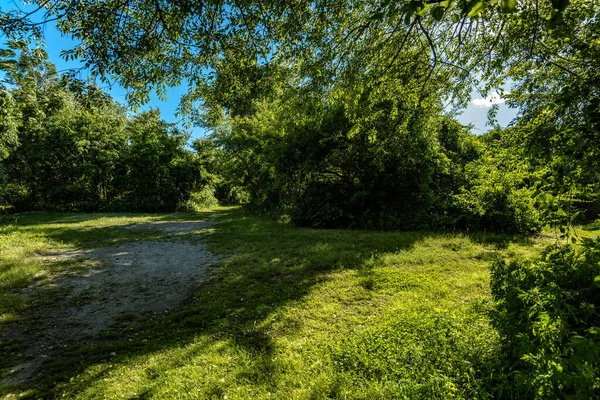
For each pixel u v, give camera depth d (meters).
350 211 11.91
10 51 4.19
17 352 3.48
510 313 2.49
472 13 1.70
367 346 3.24
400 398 2.32
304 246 8.21
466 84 5.48
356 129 6.83
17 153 18.64
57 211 19.75
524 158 3.47
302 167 12.12
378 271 5.86
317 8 4.16
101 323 4.19
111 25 3.77
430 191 10.62
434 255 6.84
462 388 2.38
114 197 21.28
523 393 2.08
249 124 18.14
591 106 2.27
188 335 3.81
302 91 5.32
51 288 5.48
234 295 5.00
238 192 23.83
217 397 2.67
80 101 4.20
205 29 4.12
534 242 8.02
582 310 2.02
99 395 2.75
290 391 2.71
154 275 6.18
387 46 4.75
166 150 22.00
